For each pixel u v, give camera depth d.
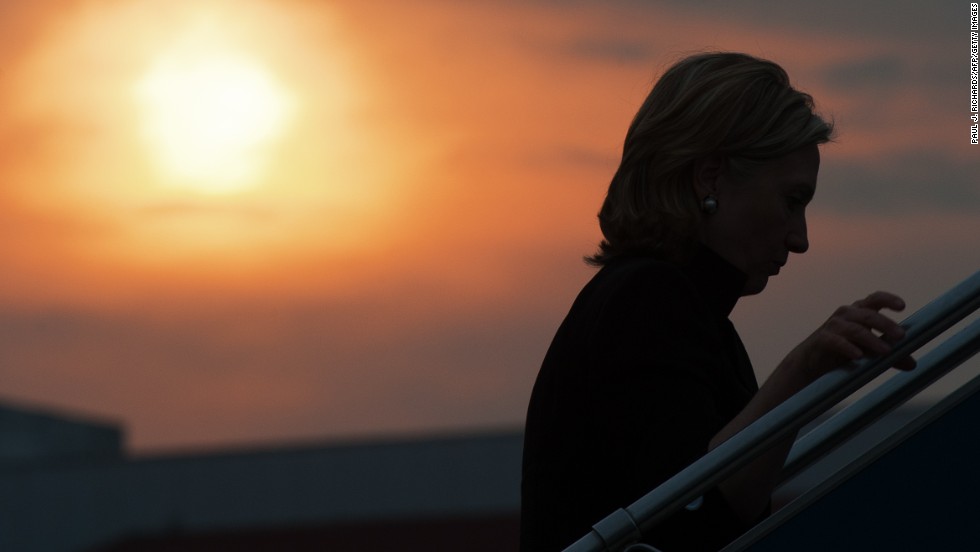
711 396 5.00
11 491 60.56
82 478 60.91
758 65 5.54
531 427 5.46
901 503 4.23
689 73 5.53
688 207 5.43
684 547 4.84
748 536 4.31
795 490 40.56
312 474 59.97
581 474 5.11
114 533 60.91
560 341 5.42
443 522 57.84
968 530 4.18
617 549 4.53
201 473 60.75
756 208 5.42
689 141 5.39
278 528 59.78
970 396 4.25
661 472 4.82
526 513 5.36
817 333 4.60
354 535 58.78
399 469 59.34
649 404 4.93
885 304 4.59
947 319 4.49
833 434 5.33
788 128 5.41
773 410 4.54
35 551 59.81
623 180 5.57
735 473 4.61
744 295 5.53
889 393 5.18
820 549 4.26
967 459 4.21
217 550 59.31
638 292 5.13
